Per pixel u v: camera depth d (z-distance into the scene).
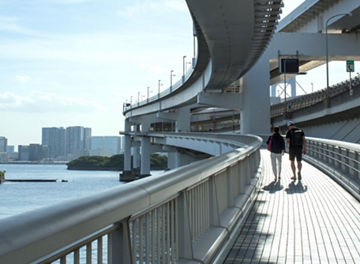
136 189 2.80
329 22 58.94
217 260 5.38
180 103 80.25
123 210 2.50
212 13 26.59
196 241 5.11
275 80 84.19
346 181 13.69
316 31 62.75
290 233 7.64
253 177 13.66
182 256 4.42
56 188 73.25
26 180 104.50
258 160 18.11
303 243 6.94
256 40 34.50
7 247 1.49
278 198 11.82
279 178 15.70
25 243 1.57
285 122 63.16
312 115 51.84
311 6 60.16
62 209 1.94
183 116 100.56
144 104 106.56
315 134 58.00
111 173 164.75
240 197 9.24
